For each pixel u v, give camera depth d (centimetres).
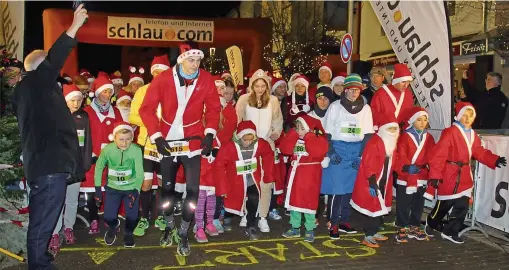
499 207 612
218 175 596
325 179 605
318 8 2375
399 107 677
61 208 409
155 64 591
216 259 529
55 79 405
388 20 759
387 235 643
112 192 557
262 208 626
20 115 404
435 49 694
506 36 1208
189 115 498
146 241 590
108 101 646
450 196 596
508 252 574
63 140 405
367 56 2055
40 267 398
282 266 512
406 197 605
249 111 653
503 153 604
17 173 483
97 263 507
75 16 401
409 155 602
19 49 997
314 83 2122
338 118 600
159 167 607
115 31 1411
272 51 2412
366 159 577
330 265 520
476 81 1290
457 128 594
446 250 580
